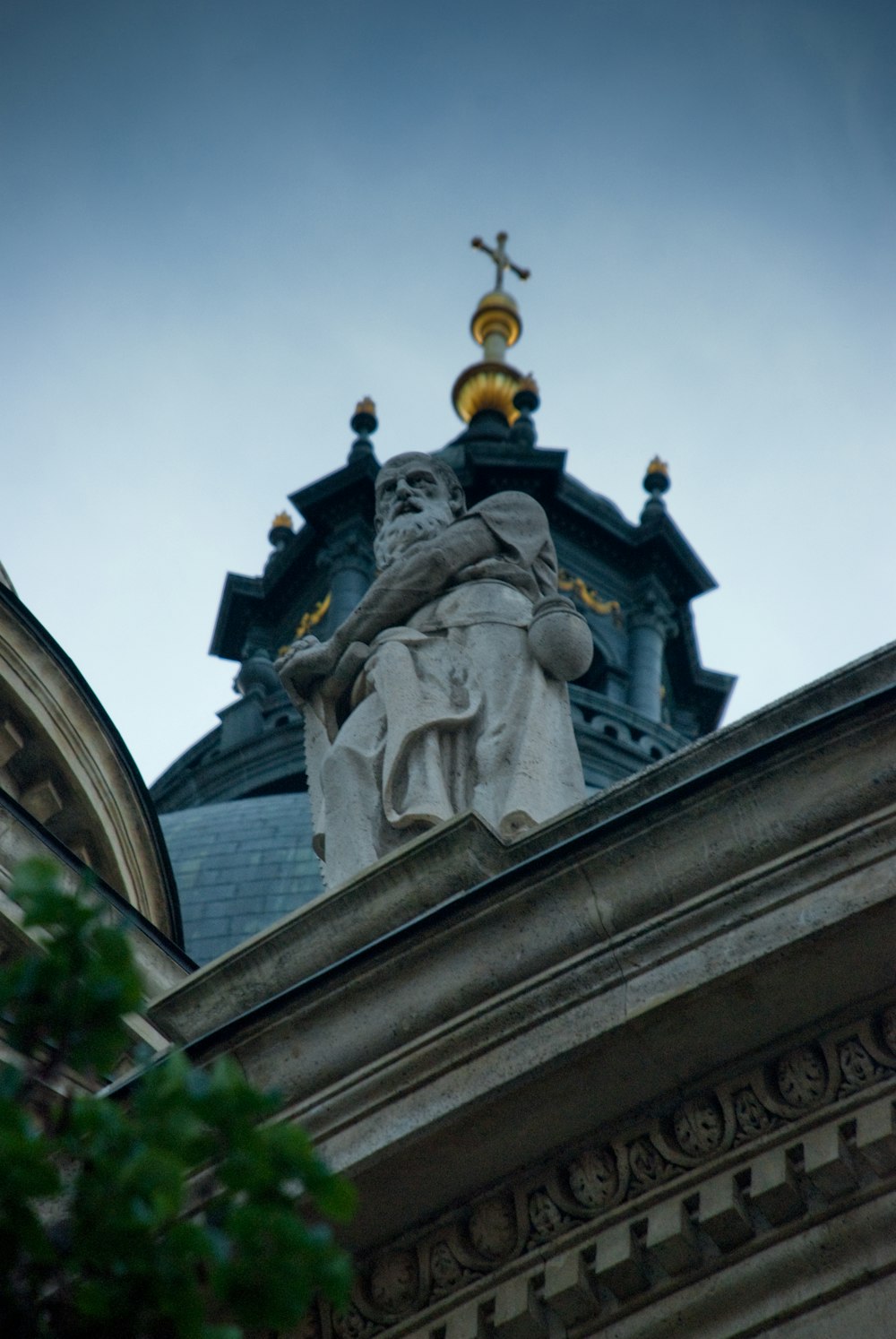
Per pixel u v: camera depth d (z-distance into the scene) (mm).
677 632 114562
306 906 21812
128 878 47219
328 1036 20469
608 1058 19578
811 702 20766
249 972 21875
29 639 45938
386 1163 19922
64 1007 15070
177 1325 14859
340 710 26469
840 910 19031
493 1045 19891
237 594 113125
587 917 19938
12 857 37562
